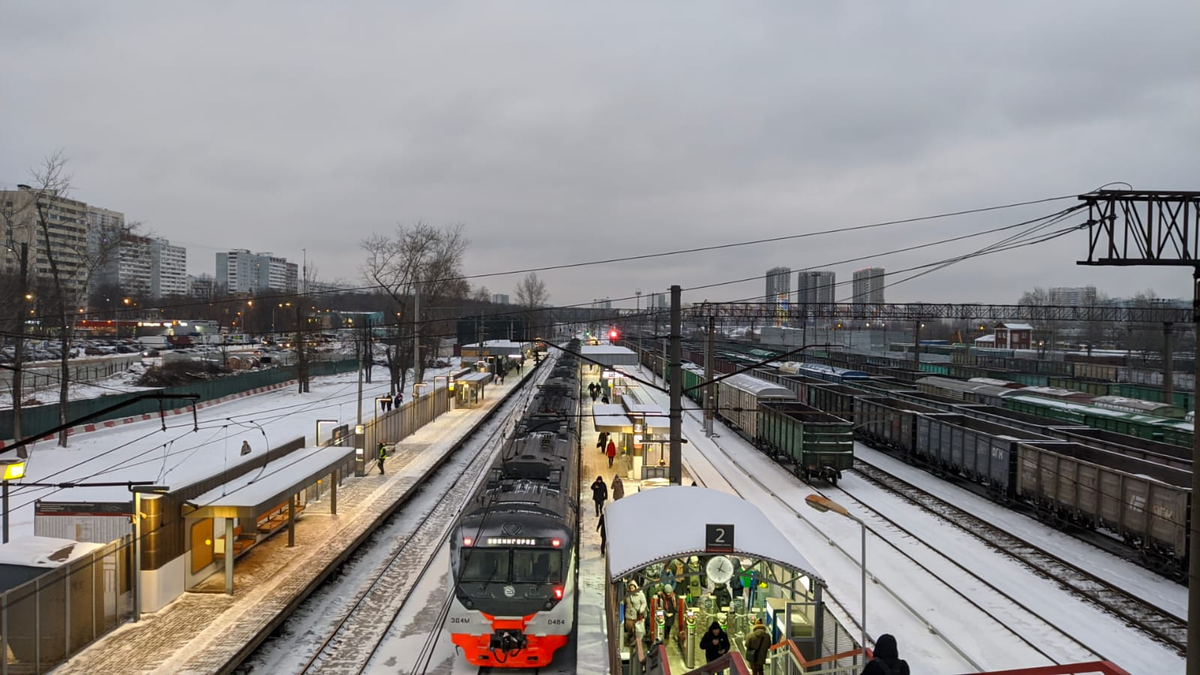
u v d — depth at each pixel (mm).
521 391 69438
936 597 16906
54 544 15016
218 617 15289
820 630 12227
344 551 19953
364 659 14109
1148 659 13773
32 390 47469
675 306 20578
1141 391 43094
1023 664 13531
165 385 54875
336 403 55781
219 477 18547
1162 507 18391
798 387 46531
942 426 30125
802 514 24391
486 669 13945
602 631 15477
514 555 13844
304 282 78062
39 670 12742
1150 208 10336
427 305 58812
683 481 30016
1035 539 21734
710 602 14039
